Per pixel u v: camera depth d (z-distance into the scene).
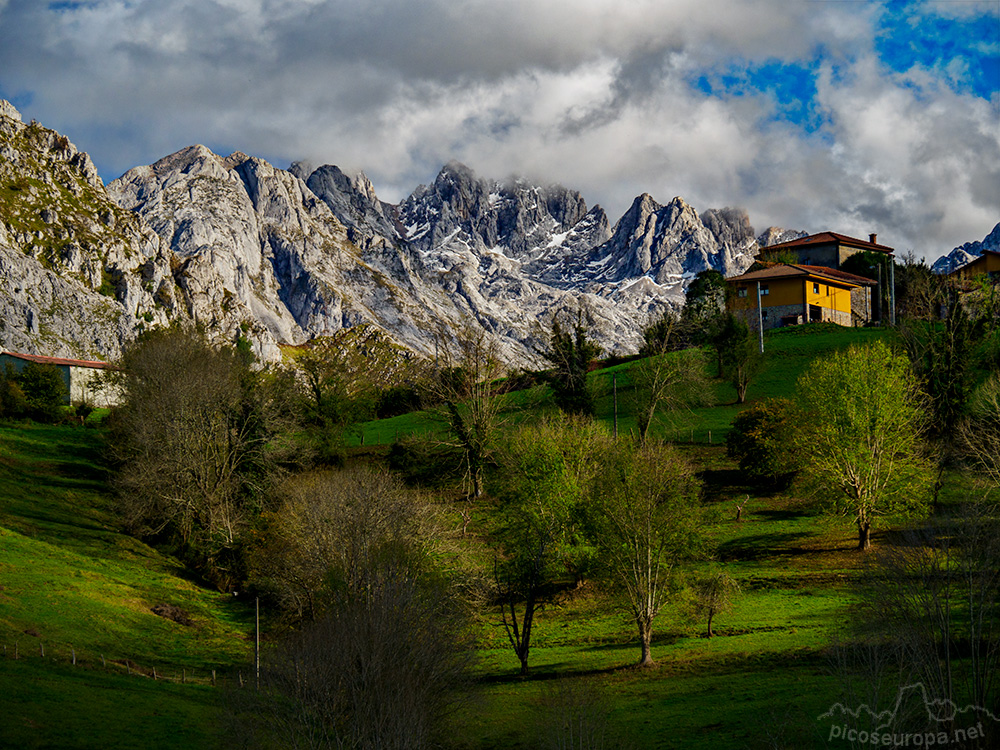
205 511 83.62
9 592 60.88
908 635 34.44
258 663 47.47
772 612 57.69
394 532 56.53
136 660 54.69
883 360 74.12
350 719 35.25
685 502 56.97
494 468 91.25
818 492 72.31
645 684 46.72
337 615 40.47
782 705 40.09
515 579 57.34
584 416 95.56
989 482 70.19
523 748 38.38
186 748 38.28
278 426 92.81
